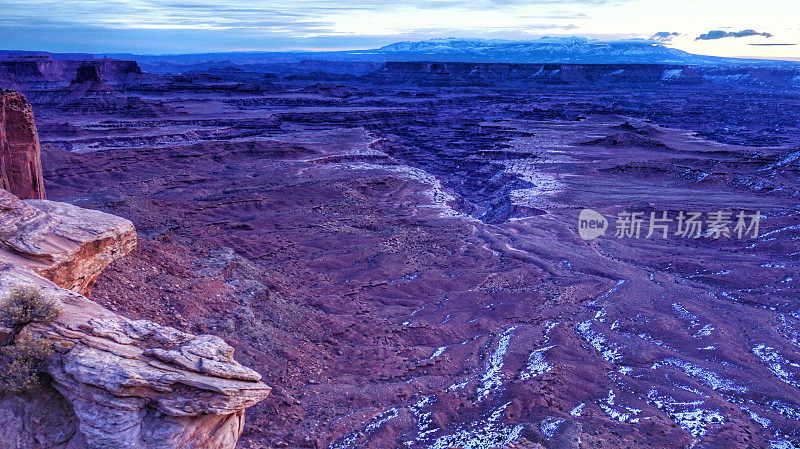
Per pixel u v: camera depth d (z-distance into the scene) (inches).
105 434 526.3
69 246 783.7
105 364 550.6
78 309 636.7
